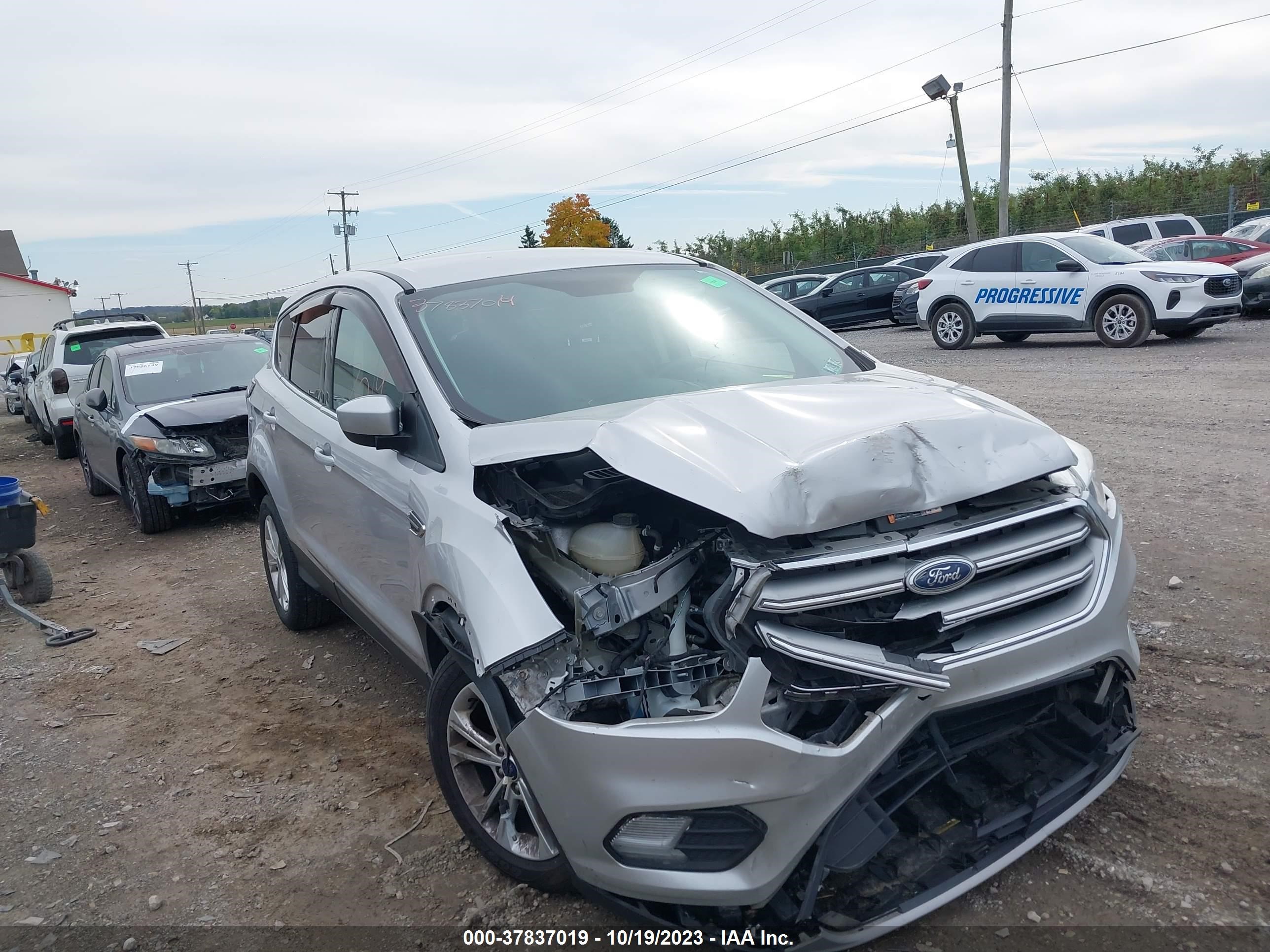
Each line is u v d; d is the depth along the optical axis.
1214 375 10.51
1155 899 2.66
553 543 2.81
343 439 4.04
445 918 2.92
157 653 5.52
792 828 2.33
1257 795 3.06
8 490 6.23
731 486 2.47
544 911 2.90
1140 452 7.38
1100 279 13.64
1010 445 2.72
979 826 2.56
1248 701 3.62
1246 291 15.70
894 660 2.39
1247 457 6.92
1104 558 2.78
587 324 3.79
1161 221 20.97
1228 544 5.19
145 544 8.30
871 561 2.44
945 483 2.54
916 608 2.44
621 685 2.54
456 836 3.36
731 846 2.38
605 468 3.00
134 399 9.02
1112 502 3.03
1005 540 2.59
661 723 2.41
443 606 3.16
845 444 2.52
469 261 4.20
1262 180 36.94
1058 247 14.36
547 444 2.94
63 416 13.71
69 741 4.41
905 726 2.39
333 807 3.63
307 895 3.11
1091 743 2.79
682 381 3.57
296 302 5.21
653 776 2.40
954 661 2.43
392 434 3.27
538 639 2.63
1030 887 2.77
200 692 4.88
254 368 9.72
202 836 3.51
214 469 8.20
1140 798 3.11
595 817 2.47
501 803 3.01
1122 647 2.75
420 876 3.15
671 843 2.42
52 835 3.60
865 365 3.88
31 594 6.55
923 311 15.93
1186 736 3.43
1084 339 15.41
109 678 5.19
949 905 2.73
